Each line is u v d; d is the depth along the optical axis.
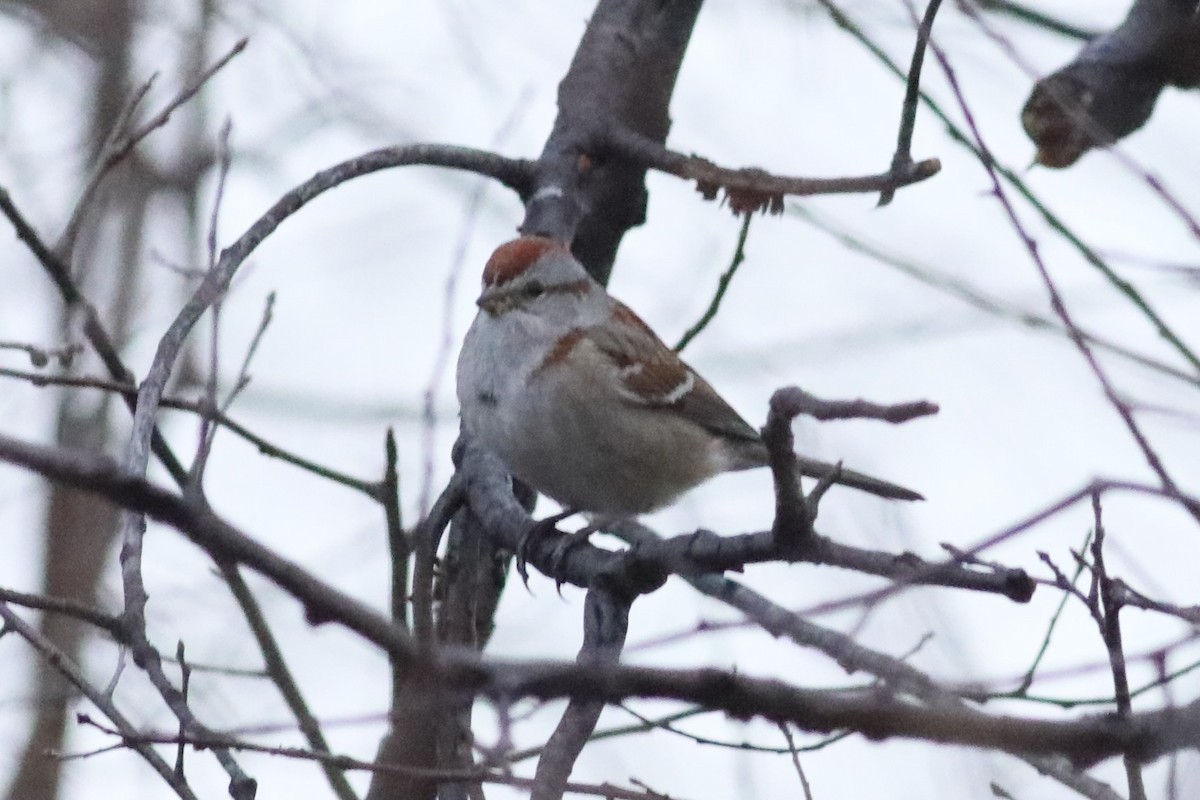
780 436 6.45
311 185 10.42
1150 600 7.25
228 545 4.41
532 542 10.23
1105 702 7.45
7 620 8.17
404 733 8.46
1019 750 5.25
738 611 7.51
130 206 18.64
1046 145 9.55
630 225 12.27
